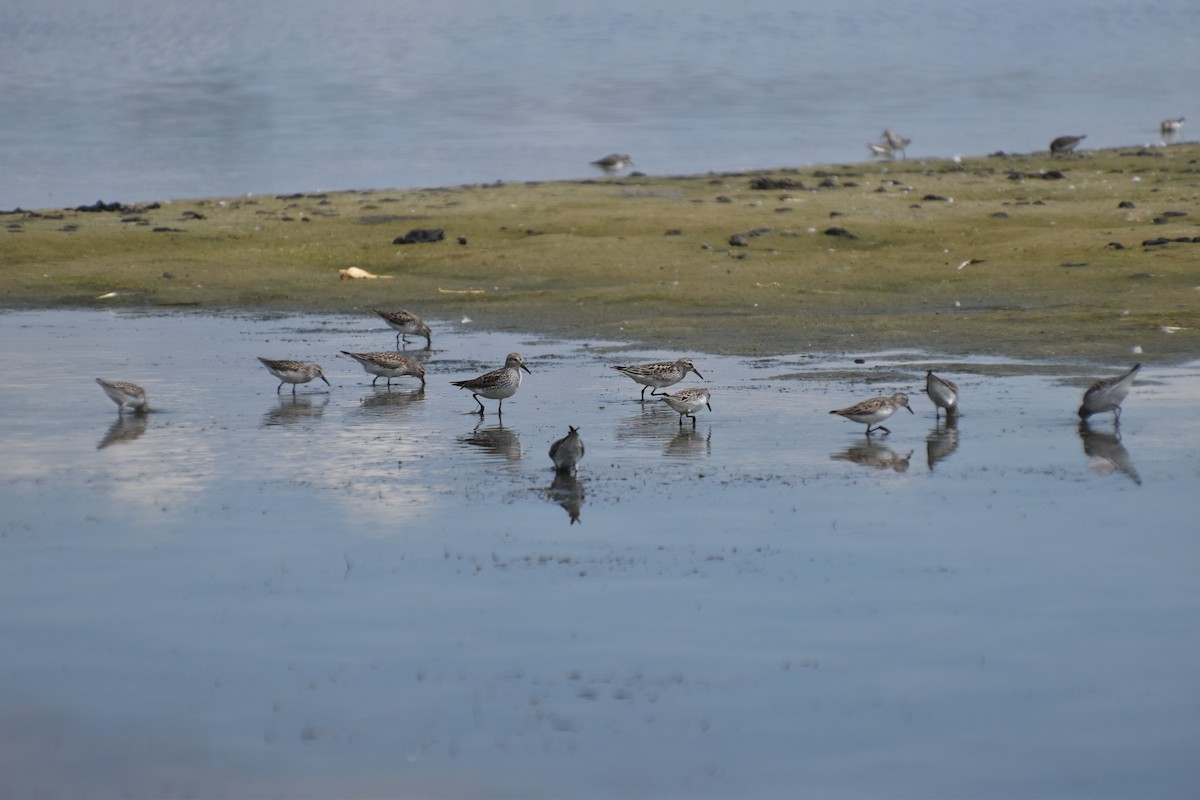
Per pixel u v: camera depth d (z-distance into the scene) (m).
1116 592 12.68
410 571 13.62
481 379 21.02
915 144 58.75
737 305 30.52
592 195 44.03
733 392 22.16
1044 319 27.47
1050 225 37.53
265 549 14.36
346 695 10.99
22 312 31.77
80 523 15.35
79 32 139.12
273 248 38.03
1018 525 14.69
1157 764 9.77
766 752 10.05
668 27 138.88
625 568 13.59
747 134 62.50
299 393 23.06
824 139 60.62
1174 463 17.11
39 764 10.11
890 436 18.95
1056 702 10.62
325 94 81.44
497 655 11.62
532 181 49.56
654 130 64.25
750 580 13.19
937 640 11.73
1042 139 59.75
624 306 30.89
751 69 96.12
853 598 12.67
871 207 40.72
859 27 140.25
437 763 9.99
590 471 17.42
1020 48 114.44
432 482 17.00
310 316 31.23
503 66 99.25
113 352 26.88
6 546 14.53
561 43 119.94
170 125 67.69
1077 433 18.83
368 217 41.25
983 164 50.56
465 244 37.88
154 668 11.51
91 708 10.88
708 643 11.77
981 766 9.80
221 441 19.36
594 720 10.52
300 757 10.11
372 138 62.53
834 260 34.69
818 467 17.38
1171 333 25.67
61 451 18.78
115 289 34.09
